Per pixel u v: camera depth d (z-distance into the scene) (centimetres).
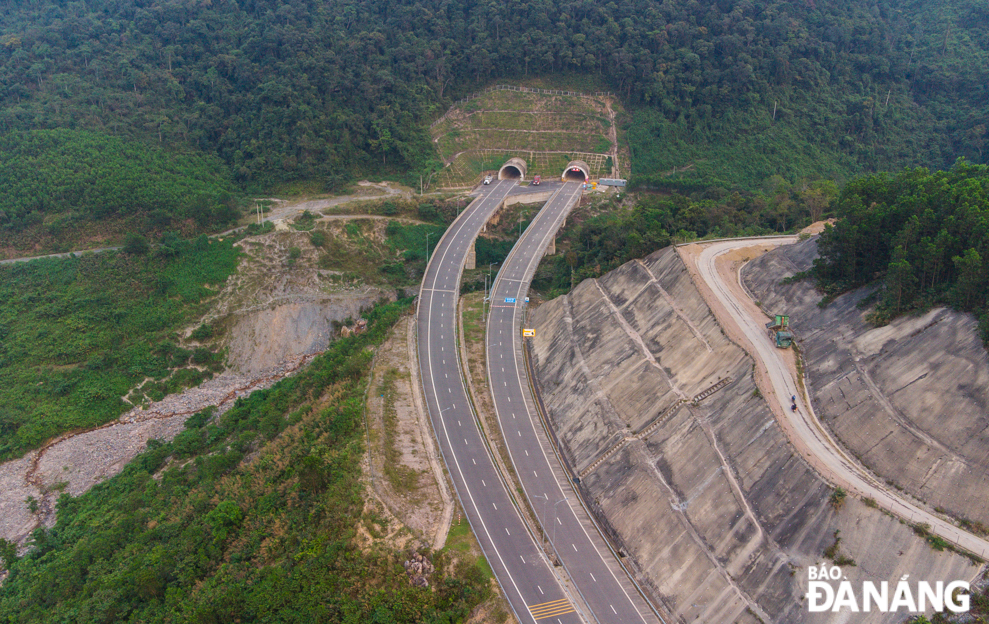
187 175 17450
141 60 19875
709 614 6875
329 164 18888
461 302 14512
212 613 6856
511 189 19612
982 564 5844
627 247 13300
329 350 13450
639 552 7881
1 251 14888
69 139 16512
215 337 14538
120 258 14750
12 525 10494
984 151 19012
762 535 7056
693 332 10012
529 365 12306
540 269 16212
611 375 10419
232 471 10125
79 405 12731
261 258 15738
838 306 9150
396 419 10206
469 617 6969
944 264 8044
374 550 7625
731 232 13388
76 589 8569
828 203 14038
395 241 17375
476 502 8694
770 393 8219
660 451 8838
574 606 7175
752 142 19862
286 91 19138
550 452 9969
